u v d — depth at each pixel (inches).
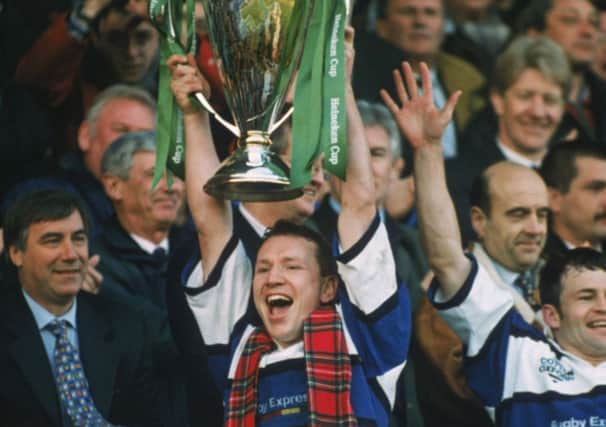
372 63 718.5
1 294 532.4
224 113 629.0
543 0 780.0
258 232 528.7
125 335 540.4
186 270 477.7
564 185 633.6
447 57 752.3
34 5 691.4
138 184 593.9
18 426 514.6
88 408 522.9
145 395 537.3
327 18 421.4
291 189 415.5
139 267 586.9
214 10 430.9
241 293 478.0
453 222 498.3
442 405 547.8
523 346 510.6
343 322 469.4
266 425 462.3
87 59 661.3
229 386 474.0
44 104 652.1
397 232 613.3
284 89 430.3
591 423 505.0
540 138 702.5
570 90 735.1
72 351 529.0
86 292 548.1
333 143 411.5
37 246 531.8
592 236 633.0
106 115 627.2
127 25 659.4
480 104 741.3
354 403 460.4
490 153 701.3
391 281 466.0
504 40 778.8
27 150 639.1
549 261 531.2
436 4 741.3
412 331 558.6
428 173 496.4
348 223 465.1
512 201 587.8
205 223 470.6
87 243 541.3
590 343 515.5
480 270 504.4
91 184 623.2
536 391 507.8
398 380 510.3
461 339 511.5
